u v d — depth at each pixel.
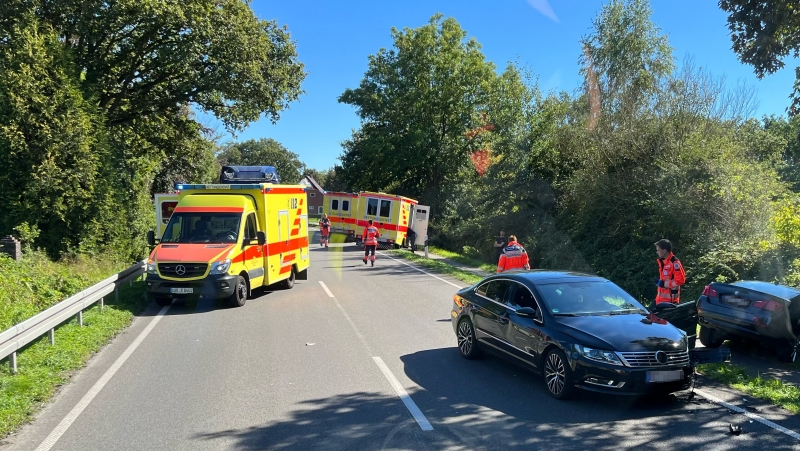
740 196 14.65
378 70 43.25
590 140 21.03
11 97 15.36
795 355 7.95
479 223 29.77
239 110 24.77
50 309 8.31
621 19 22.91
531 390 6.82
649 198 17.48
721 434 5.40
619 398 6.52
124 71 23.61
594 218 19.91
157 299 12.98
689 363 6.32
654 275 15.52
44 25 17.36
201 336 9.77
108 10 18.91
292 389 6.77
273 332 10.09
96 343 9.01
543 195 27.02
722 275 12.46
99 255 17.56
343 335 9.84
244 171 20.03
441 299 14.13
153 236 13.56
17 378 6.80
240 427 5.55
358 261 25.50
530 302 7.38
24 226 15.41
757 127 24.00
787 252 11.95
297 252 16.92
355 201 36.81
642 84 21.33
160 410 6.04
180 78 23.73
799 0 9.35
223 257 12.45
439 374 7.48
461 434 5.40
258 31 22.94
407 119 42.28
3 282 10.98
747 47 10.34
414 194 44.94
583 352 6.22
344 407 6.15
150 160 26.45
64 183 16.17
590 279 7.83
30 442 5.20
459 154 42.00
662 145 18.45
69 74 17.06
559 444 5.16
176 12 19.38
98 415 5.89
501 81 40.34
